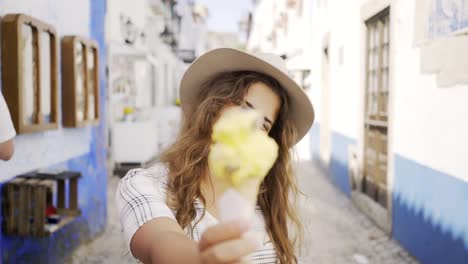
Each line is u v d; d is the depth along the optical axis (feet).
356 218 20.51
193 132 4.38
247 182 2.16
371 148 21.31
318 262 14.85
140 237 3.47
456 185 12.34
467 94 11.72
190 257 2.94
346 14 25.49
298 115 4.97
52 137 13.56
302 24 43.04
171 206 4.05
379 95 19.97
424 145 14.58
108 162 29.91
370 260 15.34
